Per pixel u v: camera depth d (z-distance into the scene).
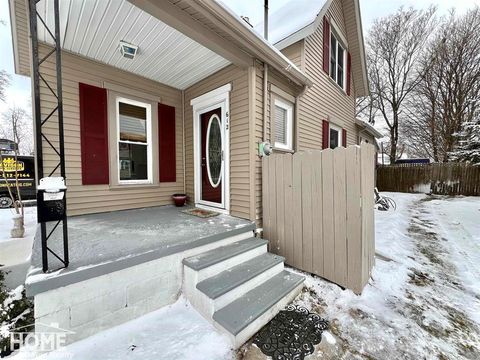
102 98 3.73
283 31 5.40
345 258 2.63
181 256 2.40
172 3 2.24
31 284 1.58
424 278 3.00
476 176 10.53
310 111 5.57
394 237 4.56
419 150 17.58
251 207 3.43
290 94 4.53
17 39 3.15
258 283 2.48
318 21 4.95
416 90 15.66
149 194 4.40
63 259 1.92
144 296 2.14
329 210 2.75
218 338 1.87
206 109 4.27
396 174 12.83
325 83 6.27
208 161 4.32
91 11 2.49
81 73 3.51
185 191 4.94
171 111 4.69
